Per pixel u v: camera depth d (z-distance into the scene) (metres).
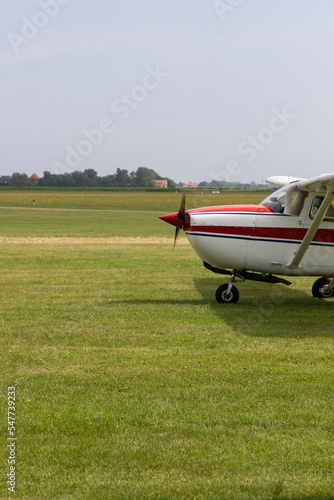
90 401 8.20
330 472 6.31
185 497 5.83
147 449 6.80
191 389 8.74
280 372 9.60
